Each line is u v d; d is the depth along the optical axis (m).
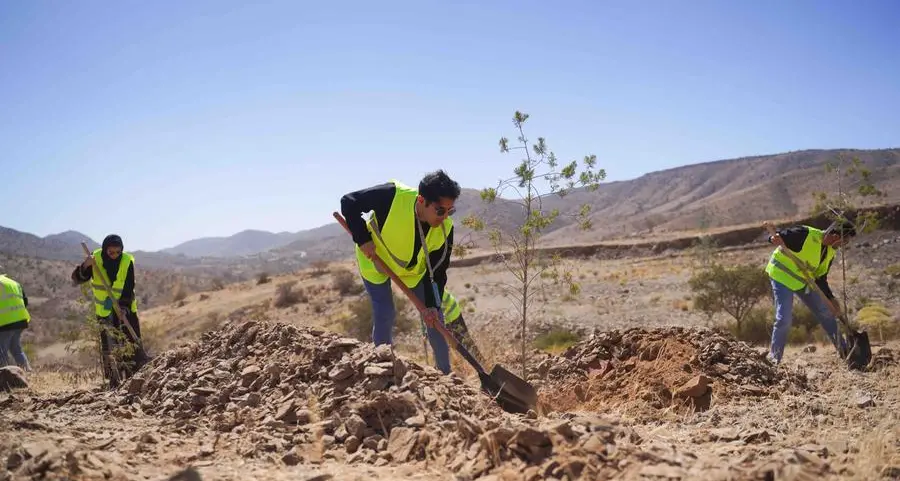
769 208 141.12
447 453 3.18
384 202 4.83
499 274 34.97
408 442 3.37
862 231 7.91
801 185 147.38
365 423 3.62
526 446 2.97
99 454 3.07
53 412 4.89
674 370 5.89
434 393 3.86
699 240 45.62
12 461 2.80
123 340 7.49
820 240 7.88
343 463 3.29
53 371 10.55
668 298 24.67
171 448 3.53
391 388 3.92
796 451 3.06
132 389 5.36
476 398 4.04
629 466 2.77
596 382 6.17
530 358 8.14
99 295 7.62
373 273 5.09
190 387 4.80
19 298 10.64
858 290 22.12
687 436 4.16
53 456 2.81
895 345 9.13
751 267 16.70
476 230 6.82
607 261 46.44
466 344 5.25
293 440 3.59
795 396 5.58
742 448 3.58
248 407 4.21
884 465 3.01
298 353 4.82
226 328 5.91
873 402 5.21
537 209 6.84
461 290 31.52
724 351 6.20
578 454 2.88
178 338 30.64
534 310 21.05
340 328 23.02
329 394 4.10
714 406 5.31
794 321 15.78
